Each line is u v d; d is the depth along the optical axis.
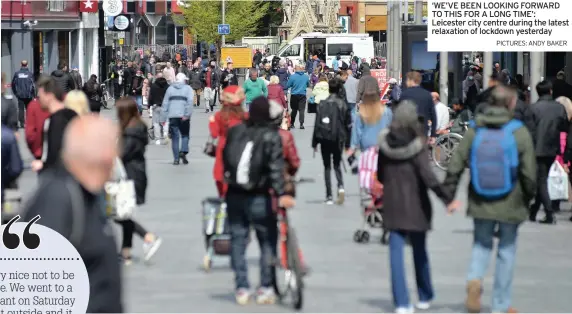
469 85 82.31
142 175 36.56
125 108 36.28
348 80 89.00
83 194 15.68
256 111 29.05
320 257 38.06
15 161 33.66
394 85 79.31
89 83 109.81
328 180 51.69
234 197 29.41
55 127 33.16
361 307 29.95
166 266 35.97
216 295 31.41
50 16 131.00
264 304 30.17
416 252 29.47
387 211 28.55
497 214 28.28
